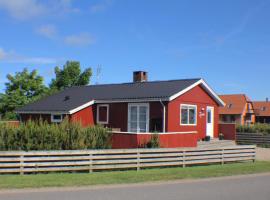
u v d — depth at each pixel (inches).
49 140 833.5
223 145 1248.2
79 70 2151.8
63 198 493.7
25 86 2017.7
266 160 1030.4
